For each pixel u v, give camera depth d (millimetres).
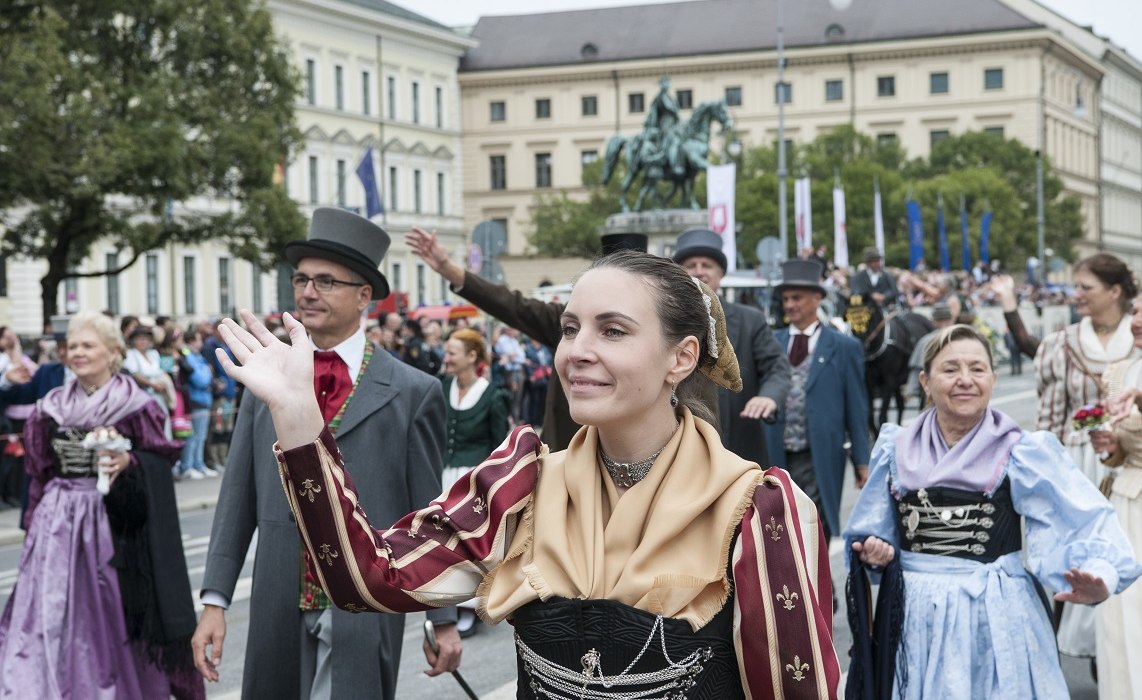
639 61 82812
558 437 6074
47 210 27328
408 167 71625
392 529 2500
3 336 14078
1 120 24719
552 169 83625
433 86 74188
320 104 65438
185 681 5668
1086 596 4355
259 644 4246
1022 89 82312
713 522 2352
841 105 83375
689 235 7348
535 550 2418
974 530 4703
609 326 2379
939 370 4797
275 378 2383
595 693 2324
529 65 83250
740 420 6887
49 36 25469
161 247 30719
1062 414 7371
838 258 43812
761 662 2303
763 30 83625
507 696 6637
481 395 9305
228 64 30625
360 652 4129
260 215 30906
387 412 4375
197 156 29578
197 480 16734
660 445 2436
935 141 83062
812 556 2412
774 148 69875
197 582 9969
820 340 8297
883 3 84375
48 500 5703
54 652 5535
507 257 83812
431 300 73312
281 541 4262
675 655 2307
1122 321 7242
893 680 4770
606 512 2436
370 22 68375
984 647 4645
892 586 4762
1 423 14484
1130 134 116000
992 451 4727
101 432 5508
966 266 59531
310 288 4426
